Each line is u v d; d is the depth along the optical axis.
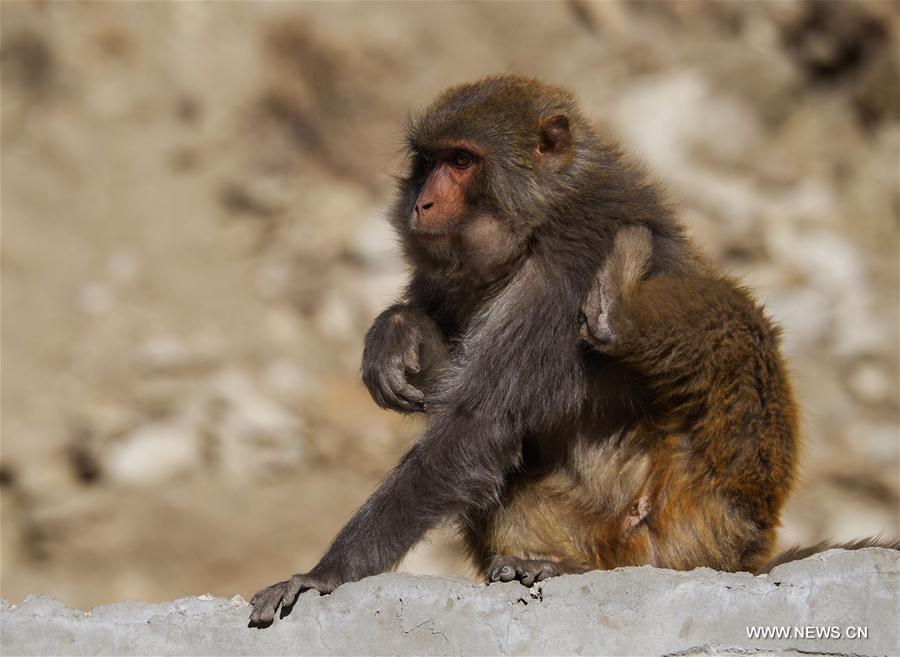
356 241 20.41
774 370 7.38
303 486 16.66
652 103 21.08
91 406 17.98
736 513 7.28
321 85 22.12
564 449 7.55
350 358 18.95
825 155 21.06
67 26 23.53
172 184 21.94
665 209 7.75
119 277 20.38
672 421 7.32
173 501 16.33
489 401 7.24
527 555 7.41
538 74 21.95
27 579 15.36
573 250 7.37
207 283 20.30
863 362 17.88
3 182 21.66
